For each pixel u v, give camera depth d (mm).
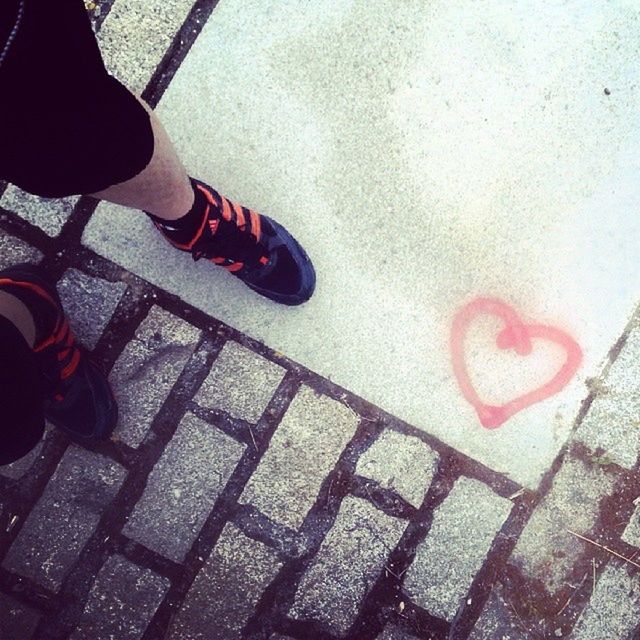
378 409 1867
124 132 1085
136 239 1854
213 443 1856
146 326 1855
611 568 1854
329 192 1880
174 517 1846
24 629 1827
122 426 1853
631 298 1880
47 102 950
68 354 1696
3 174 1045
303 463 1857
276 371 1864
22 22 833
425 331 1872
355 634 1843
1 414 1348
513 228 1877
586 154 1865
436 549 1853
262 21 1878
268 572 1842
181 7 1872
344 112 1882
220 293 1864
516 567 1853
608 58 1885
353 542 1851
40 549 1838
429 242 1882
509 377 1870
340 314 1872
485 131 1870
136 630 1828
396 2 1883
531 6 1870
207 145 1873
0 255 1846
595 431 1869
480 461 1866
